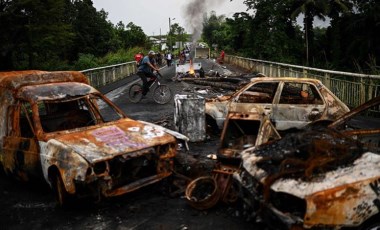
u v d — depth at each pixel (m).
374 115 10.64
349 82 12.05
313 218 3.45
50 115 6.72
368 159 3.89
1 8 21.36
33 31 21.75
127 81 24.12
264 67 23.70
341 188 3.50
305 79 7.94
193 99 8.21
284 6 30.67
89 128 5.79
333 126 5.05
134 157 5.04
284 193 3.72
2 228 4.59
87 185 4.86
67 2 39.03
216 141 8.45
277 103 7.98
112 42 43.91
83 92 6.36
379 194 3.54
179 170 6.13
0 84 6.39
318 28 36.34
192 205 4.88
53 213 5.00
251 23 32.91
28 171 5.70
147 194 5.53
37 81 6.51
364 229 3.58
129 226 4.51
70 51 37.47
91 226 4.55
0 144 6.23
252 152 4.75
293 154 4.29
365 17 23.25
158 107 13.06
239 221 4.53
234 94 8.46
